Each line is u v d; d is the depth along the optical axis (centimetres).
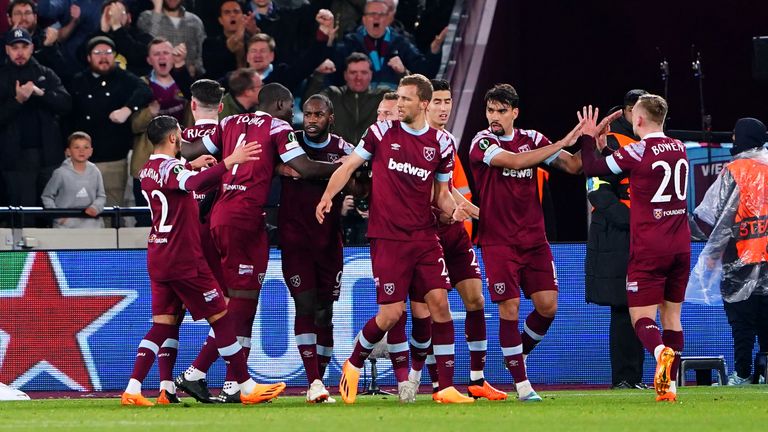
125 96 4725
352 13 5406
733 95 5819
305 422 2044
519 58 5744
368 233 2653
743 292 3578
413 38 5506
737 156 3656
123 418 2241
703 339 3706
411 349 2836
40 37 4912
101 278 3606
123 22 4984
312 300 2834
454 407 2481
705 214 3688
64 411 2503
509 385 3631
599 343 3650
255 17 5269
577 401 2712
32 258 3597
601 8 5788
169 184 2633
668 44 5809
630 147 2653
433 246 2652
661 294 2672
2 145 4581
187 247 2669
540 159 2683
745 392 3123
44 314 3594
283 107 2808
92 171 4444
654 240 2641
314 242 2822
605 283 3434
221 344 2709
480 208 2772
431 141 2636
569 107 5816
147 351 2745
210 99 2920
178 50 5019
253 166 2750
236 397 2827
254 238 2766
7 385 3569
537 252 2780
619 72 5822
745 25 5791
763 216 3578
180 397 3316
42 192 4562
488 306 3631
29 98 4597
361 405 2614
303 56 5081
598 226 3453
